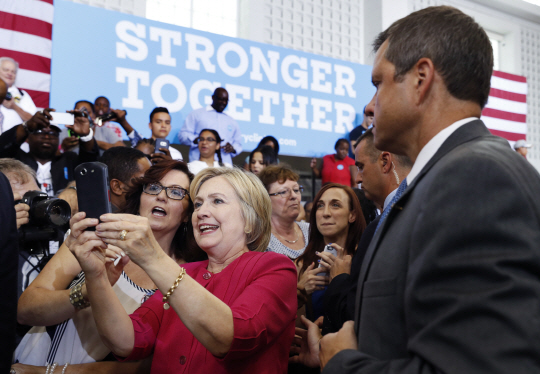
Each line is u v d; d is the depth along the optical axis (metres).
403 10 7.44
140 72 4.84
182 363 1.31
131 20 4.82
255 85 5.46
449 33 0.91
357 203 2.31
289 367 1.91
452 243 0.73
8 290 1.17
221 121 5.17
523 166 0.79
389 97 0.96
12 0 4.34
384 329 0.85
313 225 2.39
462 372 0.66
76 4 4.60
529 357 0.64
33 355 1.60
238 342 1.11
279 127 5.58
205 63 5.18
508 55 8.88
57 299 1.50
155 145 4.37
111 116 4.43
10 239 1.18
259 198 1.51
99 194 1.23
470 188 0.74
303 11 6.95
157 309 1.46
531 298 0.66
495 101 7.44
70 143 3.96
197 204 1.51
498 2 8.50
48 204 1.69
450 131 0.90
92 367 1.54
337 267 1.95
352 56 7.33
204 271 1.47
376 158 1.86
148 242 1.08
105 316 1.28
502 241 0.69
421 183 0.86
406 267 0.83
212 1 6.72
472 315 0.68
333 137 5.91
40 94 4.45
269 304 1.23
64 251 1.67
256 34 6.62
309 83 5.80
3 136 3.69
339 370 0.85
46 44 4.47
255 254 1.42
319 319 1.93
